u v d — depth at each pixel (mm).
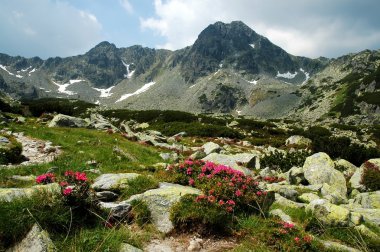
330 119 171375
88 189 9719
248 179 13328
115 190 12266
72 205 9016
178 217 10164
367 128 101312
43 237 7566
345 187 20984
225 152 35500
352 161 34844
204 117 107500
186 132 70312
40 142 24641
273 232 10273
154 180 13219
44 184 10711
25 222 7898
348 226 12312
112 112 126250
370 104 166625
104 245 8125
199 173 14148
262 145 58750
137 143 36469
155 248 9148
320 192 18984
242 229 10609
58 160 18172
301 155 30391
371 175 21266
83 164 17859
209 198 10859
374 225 13352
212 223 10164
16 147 19172
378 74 193625
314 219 12516
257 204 12172
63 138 27188
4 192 8938
